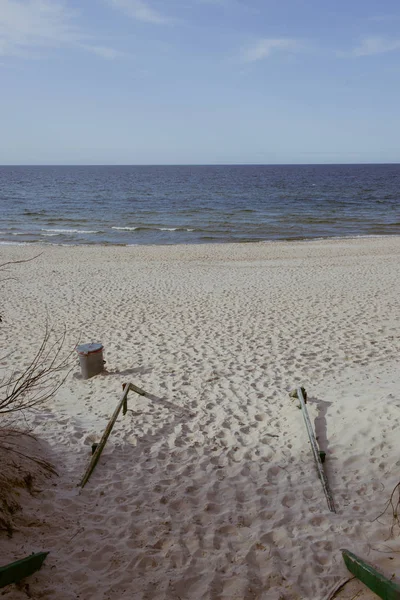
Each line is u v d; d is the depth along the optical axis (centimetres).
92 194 7106
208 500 434
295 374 765
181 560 357
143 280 1666
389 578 323
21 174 16762
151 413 634
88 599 316
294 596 321
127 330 1073
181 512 417
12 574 307
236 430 577
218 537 383
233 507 424
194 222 3844
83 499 429
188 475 478
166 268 1914
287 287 1493
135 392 711
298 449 518
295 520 401
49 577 330
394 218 3994
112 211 4728
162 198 6284
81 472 475
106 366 855
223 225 3647
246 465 495
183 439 558
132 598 320
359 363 802
